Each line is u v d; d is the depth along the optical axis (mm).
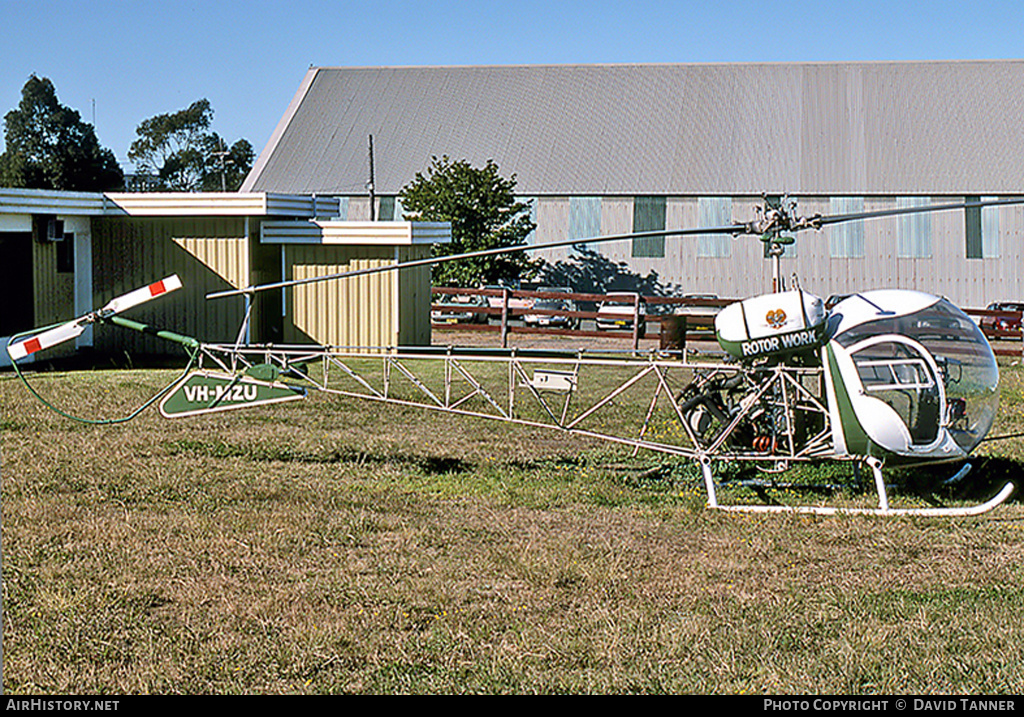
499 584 6262
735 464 9711
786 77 47688
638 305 22984
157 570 6410
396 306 19906
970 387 8203
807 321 8258
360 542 7141
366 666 5094
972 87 45625
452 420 12398
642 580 6312
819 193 41562
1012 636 5352
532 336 25922
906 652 5160
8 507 7797
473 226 37406
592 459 10258
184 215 19391
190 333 19891
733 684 4852
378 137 47281
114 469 9273
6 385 14484
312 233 19906
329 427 11750
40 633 5379
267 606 5781
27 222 17578
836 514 7855
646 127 45750
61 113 77688
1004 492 8219
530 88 49062
